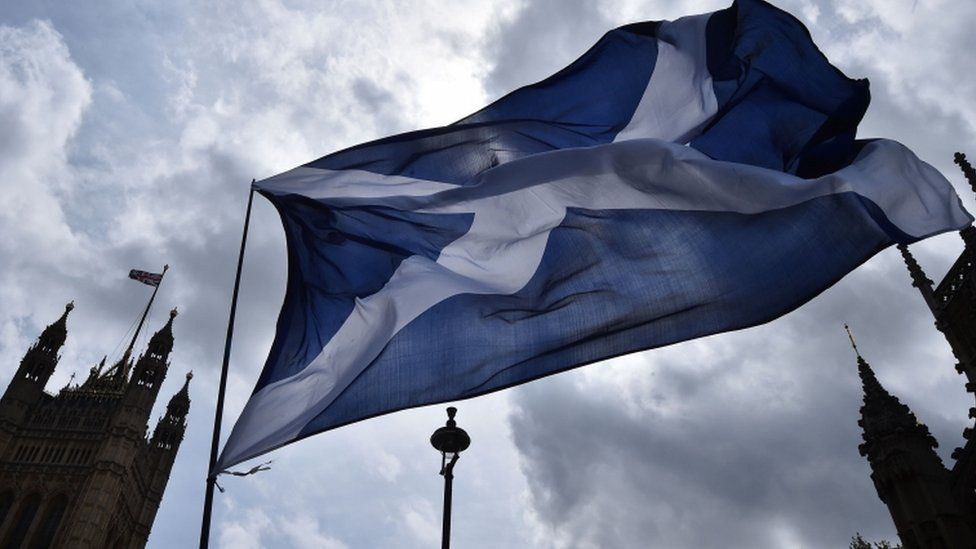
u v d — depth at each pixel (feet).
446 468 47.16
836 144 36.76
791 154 37.52
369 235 38.52
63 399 412.16
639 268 34.94
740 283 33.14
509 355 34.22
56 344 424.46
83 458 384.47
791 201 33.94
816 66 38.19
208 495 31.12
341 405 33.45
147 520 418.72
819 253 32.48
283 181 39.93
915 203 33.17
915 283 67.36
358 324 36.09
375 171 40.37
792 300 31.96
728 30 40.50
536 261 36.63
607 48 42.68
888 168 33.99
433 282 36.70
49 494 366.63
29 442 385.29
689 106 39.88
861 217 32.58
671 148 36.73
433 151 41.09
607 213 36.86
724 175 35.09
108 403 414.62
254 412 33.12
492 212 38.45
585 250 36.22
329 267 37.65
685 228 35.35
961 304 61.05
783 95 38.47
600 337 33.81
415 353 34.60
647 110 40.63
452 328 35.22
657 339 33.04
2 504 362.33
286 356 35.04
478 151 41.14
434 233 38.42
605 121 40.93
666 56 41.65
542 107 41.75
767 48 39.27
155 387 419.74
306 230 38.60
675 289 33.88
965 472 52.26
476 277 36.78
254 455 31.96
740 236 34.17
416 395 33.40
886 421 55.31
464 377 33.78
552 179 38.37
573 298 35.06
